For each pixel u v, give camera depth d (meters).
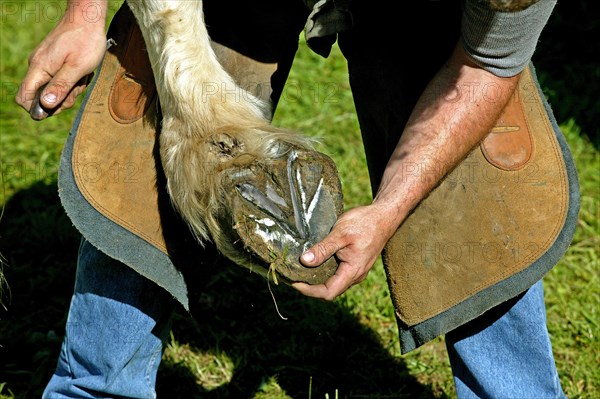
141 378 2.26
